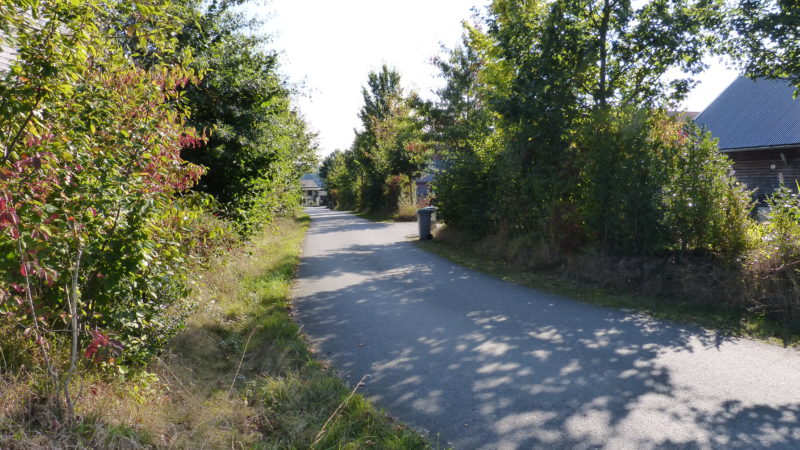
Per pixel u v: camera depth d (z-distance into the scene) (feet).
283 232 67.72
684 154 28.94
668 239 29.12
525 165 39.01
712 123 85.15
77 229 10.77
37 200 10.21
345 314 25.52
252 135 39.42
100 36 13.70
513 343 20.31
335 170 213.05
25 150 10.65
